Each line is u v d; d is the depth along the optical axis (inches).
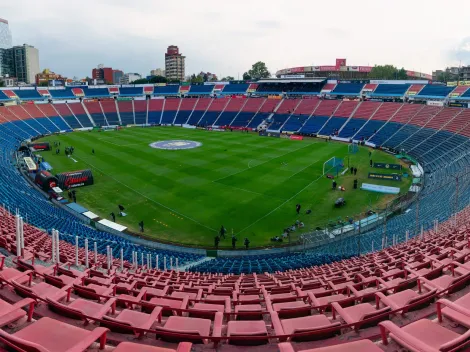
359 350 305.6
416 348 300.7
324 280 729.6
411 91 4658.0
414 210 1945.1
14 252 729.0
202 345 406.3
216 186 2479.1
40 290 485.4
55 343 331.3
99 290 560.7
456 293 486.0
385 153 3614.7
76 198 2283.5
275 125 5073.8
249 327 424.8
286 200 2234.3
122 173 2807.6
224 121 5521.7
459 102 4033.0
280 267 1252.5
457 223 1294.3
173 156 3344.0
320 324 417.1
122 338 402.9
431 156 3149.6
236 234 1804.9
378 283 624.7
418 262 712.4
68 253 986.1
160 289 678.5
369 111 4638.3
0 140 3708.2
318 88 5644.7
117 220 1966.0
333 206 2144.4
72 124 5354.3
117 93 6466.5
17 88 5615.2
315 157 3336.6
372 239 1587.1
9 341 294.2
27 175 2741.1
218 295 657.0
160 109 6122.1
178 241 1737.2
